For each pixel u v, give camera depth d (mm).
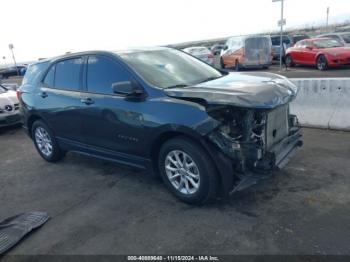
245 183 3430
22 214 4008
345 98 6008
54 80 5320
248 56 18109
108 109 4262
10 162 6125
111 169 5203
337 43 16469
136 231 3428
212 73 4723
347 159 4664
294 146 4234
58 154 5637
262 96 3424
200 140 3430
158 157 4004
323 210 3461
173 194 3967
